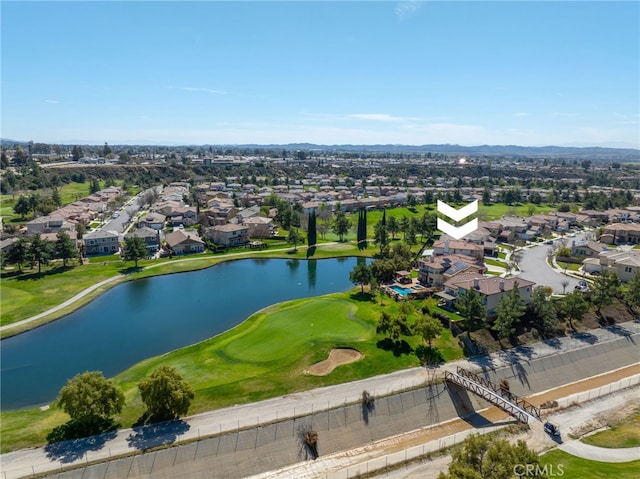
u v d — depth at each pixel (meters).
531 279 108.50
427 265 105.12
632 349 75.62
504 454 35.78
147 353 73.19
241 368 65.56
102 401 48.94
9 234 144.00
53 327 84.31
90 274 115.19
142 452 46.25
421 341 73.62
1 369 67.38
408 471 46.62
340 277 120.38
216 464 46.66
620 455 48.78
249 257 138.50
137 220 185.50
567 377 67.56
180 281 115.38
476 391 57.56
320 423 52.59
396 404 56.91
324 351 69.31
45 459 45.38
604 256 113.69
